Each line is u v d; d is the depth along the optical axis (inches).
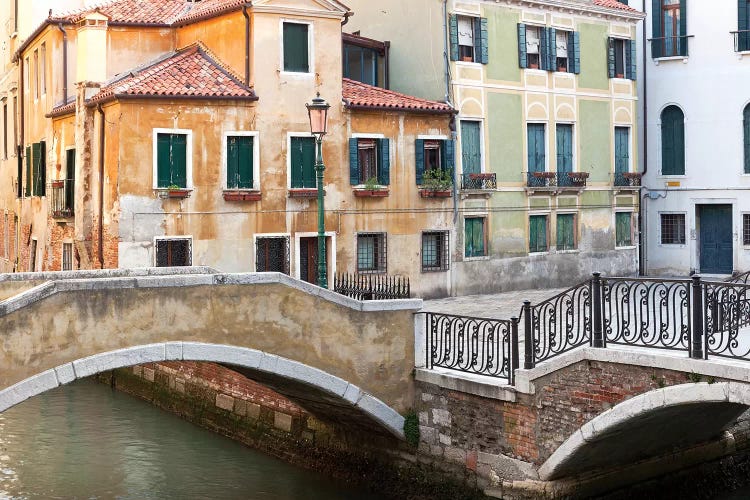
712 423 546.3
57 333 487.8
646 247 1257.4
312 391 569.3
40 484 618.5
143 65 975.6
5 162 1299.2
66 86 1036.5
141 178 859.4
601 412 482.9
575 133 1150.3
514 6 1085.1
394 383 576.7
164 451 693.3
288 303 546.9
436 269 1010.7
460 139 1036.5
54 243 1026.7
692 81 1219.2
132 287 506.0
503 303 963.3
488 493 533.6
